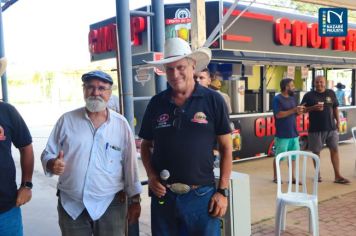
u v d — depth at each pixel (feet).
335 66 33.76
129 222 9.04
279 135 20.21
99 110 7.98
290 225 14.43
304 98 20.65
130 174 8.51
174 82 7.70
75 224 8.20
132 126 11.12
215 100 7.75
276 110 20.06
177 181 7.72
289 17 29.14
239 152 26.78
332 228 14.10
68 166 8.11
